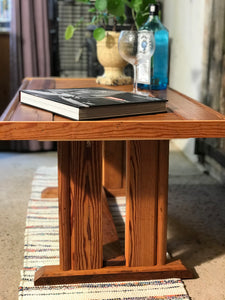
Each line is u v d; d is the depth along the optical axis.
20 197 2.13
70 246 1.32
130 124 1.05
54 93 1.27
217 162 2.39
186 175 2.49
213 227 1.79
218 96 2.37
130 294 1.27
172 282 1.33
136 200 1.30
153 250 1.35
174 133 1.07
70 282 1.31
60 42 3.27
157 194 1.31
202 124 1.08
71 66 3.33
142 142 1.26
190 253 1.56
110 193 2.09
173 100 1.48
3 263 1.48
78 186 1.26
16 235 1.70
